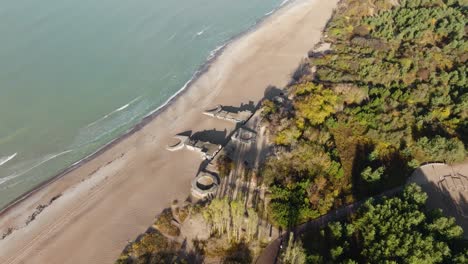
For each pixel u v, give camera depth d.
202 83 127.12
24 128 110.69
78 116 115.12
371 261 67.12
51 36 147.62
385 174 87.50
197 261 74.31
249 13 171.38
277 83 124.62
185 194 88.62
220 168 90.75
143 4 172.75
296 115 100.19
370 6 151.88
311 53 134.88
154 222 82.75
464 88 108.06
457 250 68.50
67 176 96.81
